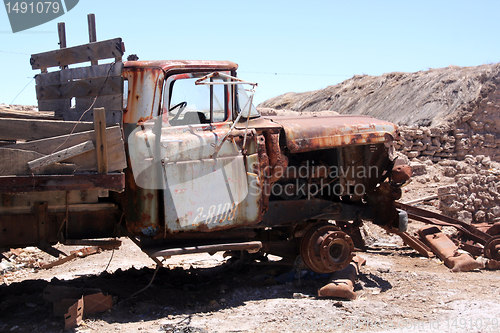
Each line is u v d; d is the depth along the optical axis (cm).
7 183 362
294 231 579
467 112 1545
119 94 438
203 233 482
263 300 494
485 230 743
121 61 446
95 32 489
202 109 494
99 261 745
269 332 393
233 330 397
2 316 420
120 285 527
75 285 520
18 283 544
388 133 580
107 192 441
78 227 470
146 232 448
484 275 605
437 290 521
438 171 1334
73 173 388
